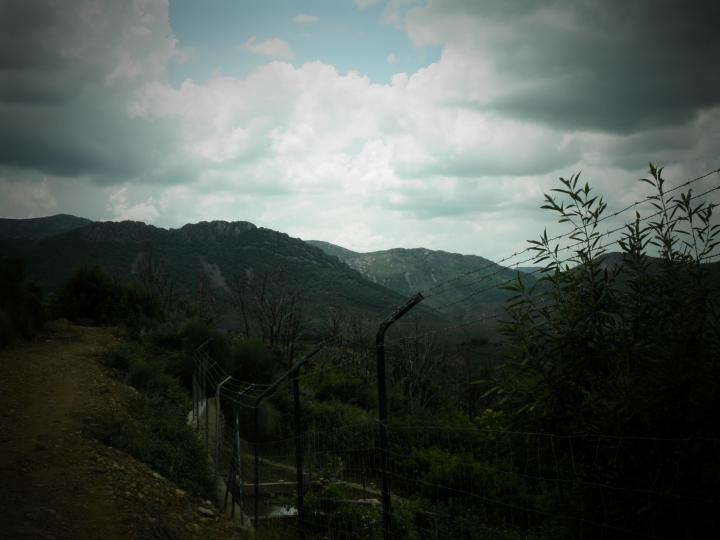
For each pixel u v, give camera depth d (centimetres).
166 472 985
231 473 1087
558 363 340
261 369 2377
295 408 762
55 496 730
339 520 884
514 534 490
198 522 805
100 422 1089
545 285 357
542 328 348
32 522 638
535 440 347
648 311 318
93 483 794
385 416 515
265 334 4631
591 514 316
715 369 284
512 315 360
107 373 1625
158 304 3042
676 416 287
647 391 295
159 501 819
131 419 1182
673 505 282
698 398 283
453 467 857
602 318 331
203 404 1684
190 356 2114
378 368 517
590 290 333
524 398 349
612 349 320
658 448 287
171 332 2388
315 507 992
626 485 302
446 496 828
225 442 1507
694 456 273
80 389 1338
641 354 301
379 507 927
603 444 312
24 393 1246
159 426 1212
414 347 3319
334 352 3516
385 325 509
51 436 964
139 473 900
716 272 300
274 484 1342
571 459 316
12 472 791
